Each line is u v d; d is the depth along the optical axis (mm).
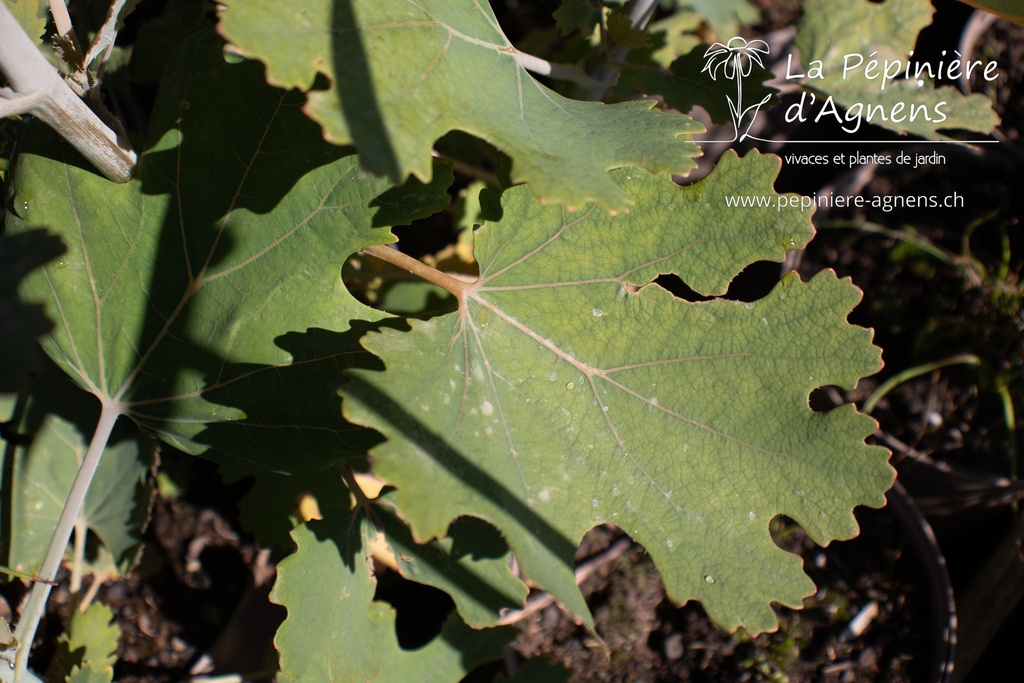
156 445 518
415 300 571
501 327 435
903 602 573
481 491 407
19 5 425
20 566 516
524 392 434
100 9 480
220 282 435
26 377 368
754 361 437
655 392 439
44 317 371
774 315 436
